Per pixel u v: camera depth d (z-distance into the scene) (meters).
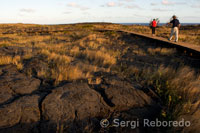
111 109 3.15
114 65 6.60
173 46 10.84
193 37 18.34
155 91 4.05
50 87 4.05
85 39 15.20
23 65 5.85
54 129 2.49
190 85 4.25
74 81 4.41
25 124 2.55
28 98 3.29
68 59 6.81
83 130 2.54
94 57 7.76
